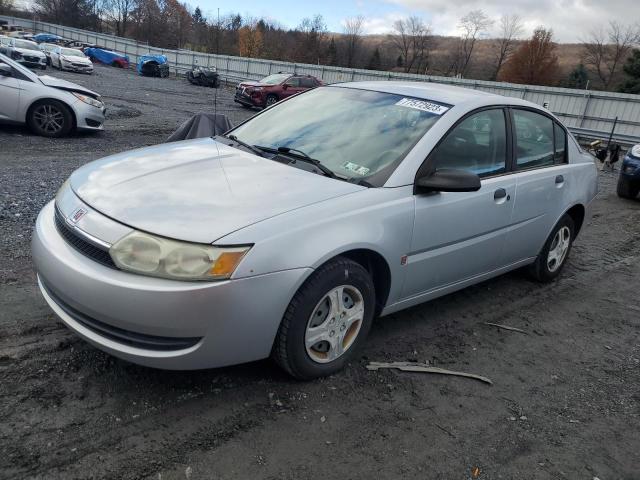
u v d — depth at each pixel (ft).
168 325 7.71
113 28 304.91
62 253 8.42
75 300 8.10
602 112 73.87
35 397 8.36
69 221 8.68
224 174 9.86
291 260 8.31
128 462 7.31
